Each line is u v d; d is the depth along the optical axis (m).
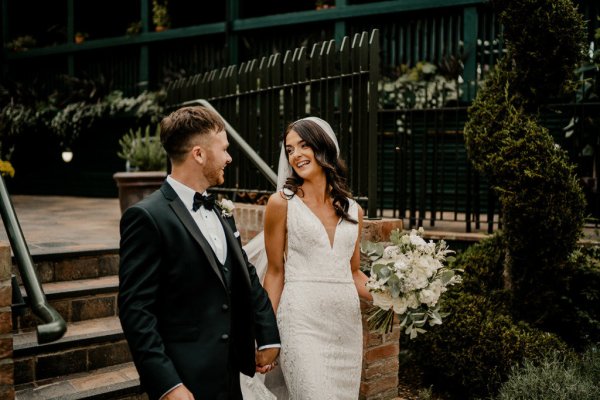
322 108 4.24
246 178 5.17
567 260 4.68
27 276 2.31
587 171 6.90
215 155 2.16
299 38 9.96
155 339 1.89
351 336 2.85
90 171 11.53
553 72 4.57
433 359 4.34
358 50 3.92
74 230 5.70
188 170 2.16
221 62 10.78
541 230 4.45
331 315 2.77
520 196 4.41
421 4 8.61
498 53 8.09
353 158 3.97
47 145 11.85
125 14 12.95
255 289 2.43
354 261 3.06
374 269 2.63
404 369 4.82
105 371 3.53
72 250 4.18
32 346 3.31
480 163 4.71
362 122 3.87
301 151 2.88
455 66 8.23
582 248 5.18
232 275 2.21
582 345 4.80
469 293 4.86
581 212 4.51
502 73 4.73
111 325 3.76
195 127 2.13
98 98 11.12
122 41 11.34
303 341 2.71
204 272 2.06
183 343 2.03
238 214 4.72
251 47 10.34
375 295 2.64
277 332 2.41
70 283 4.06
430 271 2.55
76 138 11.52
